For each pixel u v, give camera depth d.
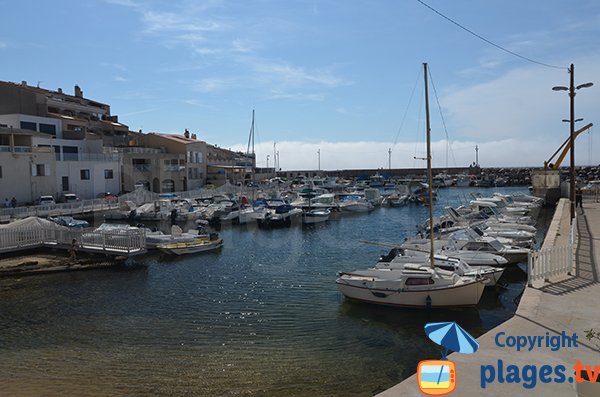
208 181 87.06
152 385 12.41
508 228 33.56
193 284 23.64
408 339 15.62
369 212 61.50
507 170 150.00
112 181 64.94
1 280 24.03
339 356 14.30
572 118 28.97
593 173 108.19
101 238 28.67
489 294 20.33
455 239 27.05
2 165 49.19
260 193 70.31
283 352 14.67
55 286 23.08
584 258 18.02
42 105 67.69
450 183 111.56
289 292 21.88
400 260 21.83
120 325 17.38
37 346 15.29
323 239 39.41
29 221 30.20
